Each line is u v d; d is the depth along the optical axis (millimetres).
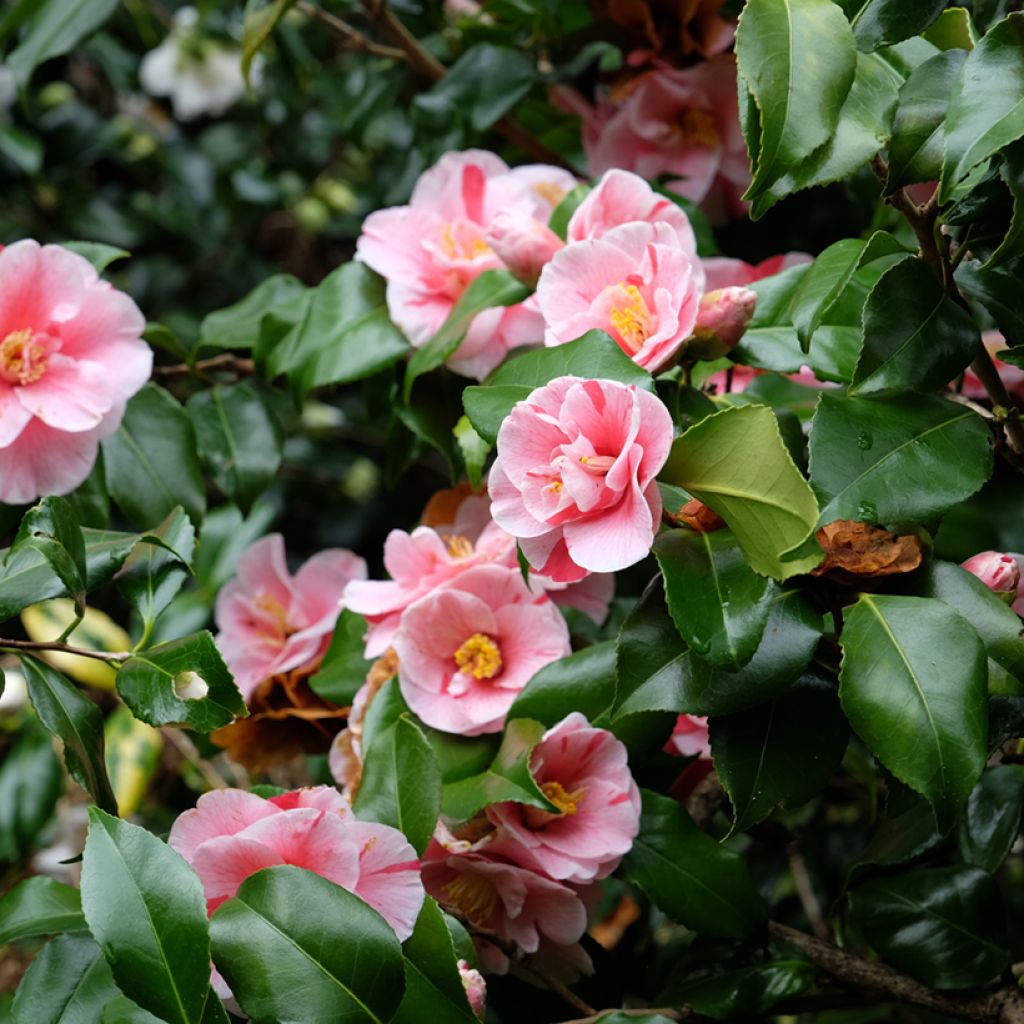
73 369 1240
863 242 1154
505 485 1035
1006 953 1185
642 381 1045
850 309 1180
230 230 2689
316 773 1458
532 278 1203
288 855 1035
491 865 1144
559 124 1622
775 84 1022
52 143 2432
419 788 1099
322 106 2582
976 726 997
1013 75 1021
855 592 1057
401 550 1229
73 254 1241
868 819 1541
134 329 1260
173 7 2736
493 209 1337
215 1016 995
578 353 1062
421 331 1324
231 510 1665
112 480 1338
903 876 1215
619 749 1153
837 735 1069
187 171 2615
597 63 1520
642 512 1004
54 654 1593
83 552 1124
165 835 1094
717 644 1018
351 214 2682
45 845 1783
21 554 1120
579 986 1223
